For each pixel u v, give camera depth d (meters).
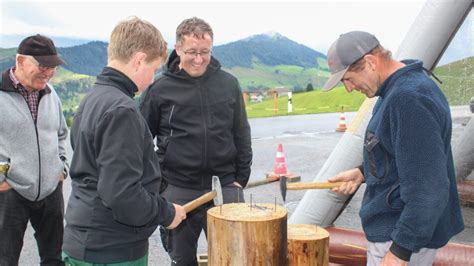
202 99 3.03
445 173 1.85
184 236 3.14
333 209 3.57
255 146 10.82
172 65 3.07
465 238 3.64
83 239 2.08
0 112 2.99
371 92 2.07
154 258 4.45
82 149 2.04
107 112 1.93
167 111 3.05
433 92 1.91
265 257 2.02
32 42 2.96
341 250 3.32
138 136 1.96
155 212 2.03
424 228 1.84
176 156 3.05
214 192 2.49
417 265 2.12
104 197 1.92
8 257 3.11
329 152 9.86
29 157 3.10
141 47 2.07
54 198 3.33
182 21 3.02
